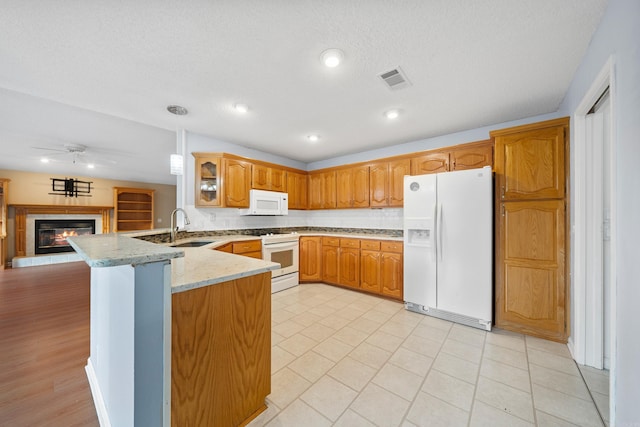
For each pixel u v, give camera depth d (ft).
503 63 5.71
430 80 6.41
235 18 4.38
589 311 5.93
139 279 2.93
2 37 4.75
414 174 10.78
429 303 8.84
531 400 4.86
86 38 4.83
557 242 7.01
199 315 3.66
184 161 10.24
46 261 18.54
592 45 4.91
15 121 9.31
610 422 3.89
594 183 5.90
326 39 4.92
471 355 6.42
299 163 15.52
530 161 7.36
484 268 7.82
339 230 14.47
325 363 6.08
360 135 10.71
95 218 21.67
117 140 11.72
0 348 6.76
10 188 17.84
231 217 12.24
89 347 6.81
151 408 3.07
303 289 12.23
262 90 6.90
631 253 3.36
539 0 4.04
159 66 5.78
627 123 3.48
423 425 4.29
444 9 4.20
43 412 4.55
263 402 4.62
